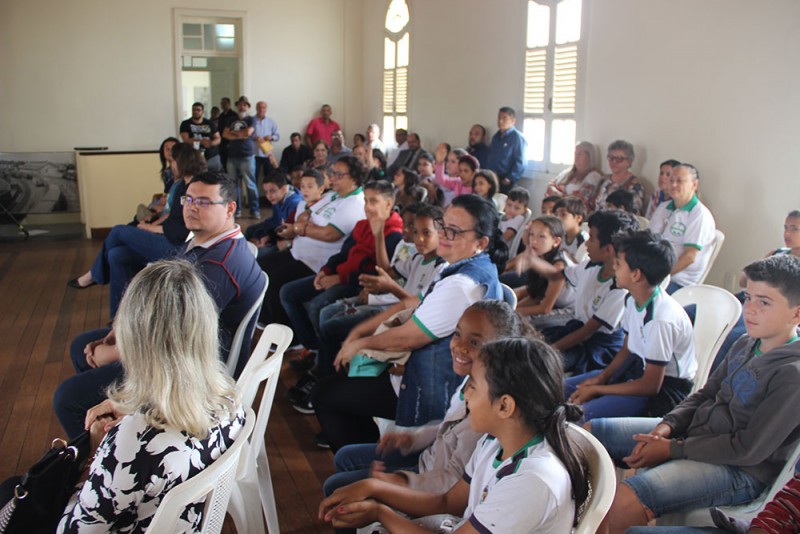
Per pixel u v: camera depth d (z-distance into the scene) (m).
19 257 6.88
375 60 10.37
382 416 2.32
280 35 10.53
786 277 1.75
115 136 10.06
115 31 9.82
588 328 2.79
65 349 4.12
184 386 1.38
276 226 5.16
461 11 7.67
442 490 1.63
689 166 3.90
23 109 9.63
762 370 1.78
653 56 4.88
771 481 1.79
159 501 1.37
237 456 1.50
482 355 1.31
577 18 5.77
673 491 1.76
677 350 2.23
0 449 2.87
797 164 3.90
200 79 10.52
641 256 2.20
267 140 10.00
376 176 7.40
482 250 2.25
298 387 3.34
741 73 4.20
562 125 6.07
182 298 1.39
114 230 3.98
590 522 1.19
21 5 9.38
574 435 1.40
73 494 1.66
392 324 2.38
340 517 1.49
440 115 8.39
